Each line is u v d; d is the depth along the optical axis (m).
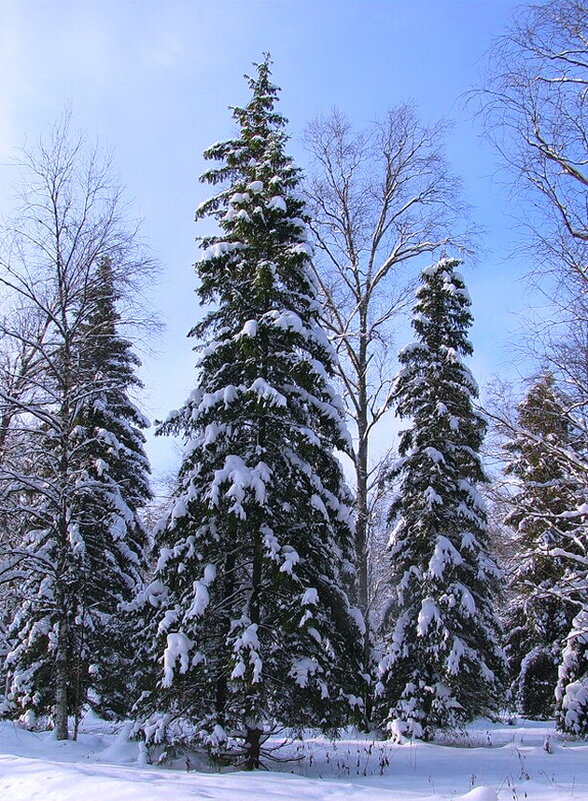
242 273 13.40
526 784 9.91
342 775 11.20
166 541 12.32
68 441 15.35
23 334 15.93
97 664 17.06
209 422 12.87
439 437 18.48
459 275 19.98
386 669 17.17
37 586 17.55
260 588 11.98
